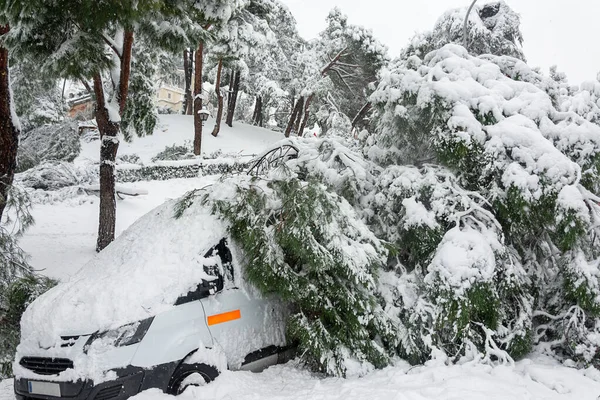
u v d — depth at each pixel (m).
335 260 4.62
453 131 5.28
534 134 5.12
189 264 4.33
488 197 5.25
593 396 3.89
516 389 3.89
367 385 4.15
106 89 13.23
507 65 6.31
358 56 33.69
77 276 4.74
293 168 6.11
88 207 15.17
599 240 5.05
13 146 7.48
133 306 4.00
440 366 4.46
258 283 4.46
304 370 4.77
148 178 21.02
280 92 39.25
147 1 7.15
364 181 5.92
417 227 5.21
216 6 17.22
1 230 7.14
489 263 4.77
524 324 4.93
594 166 5.24
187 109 44.19
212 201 4.82
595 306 4.75
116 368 3.77
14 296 6.08
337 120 29.08
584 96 5.90
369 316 4.77
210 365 4.11
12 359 5.83
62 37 8.12
